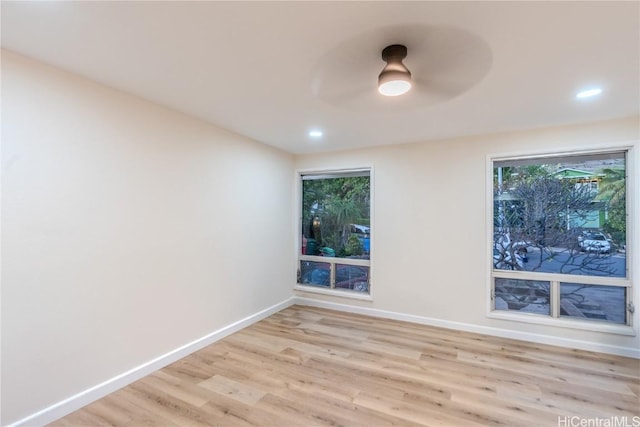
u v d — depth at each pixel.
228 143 3.33
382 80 1.70
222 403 2.12
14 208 1.78
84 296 2.10
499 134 3.32
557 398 2.17
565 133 3.04
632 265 2.83
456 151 3.53
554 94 2.30
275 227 4.14
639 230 2.78
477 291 3.41
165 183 2.65
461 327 3.48
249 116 2.85
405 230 3.80
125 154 2.35
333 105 2.56
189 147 2.87
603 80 2.07
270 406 2.08
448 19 1.46
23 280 1.82
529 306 3.27
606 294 2.97
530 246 3.27
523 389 2.28
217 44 1.69
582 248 3.07
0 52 1.73
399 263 3.83
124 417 1.97
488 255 3.37
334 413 2.01
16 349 1.79
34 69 1.86
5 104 1.75
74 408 2.02
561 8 1.37
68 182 2.02
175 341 2.73
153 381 2.39
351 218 4.27
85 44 1.69
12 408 1.77
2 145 1.74
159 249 2.60
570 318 3.09
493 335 3.32
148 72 2.02
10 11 1.40
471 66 1.89
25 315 1.83
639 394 2.21
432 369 2.59
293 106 2.59
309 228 4.61
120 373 2.30
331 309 4.27
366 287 4.15
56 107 1.96
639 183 2.78
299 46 1.70
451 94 2.31
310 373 2.52
